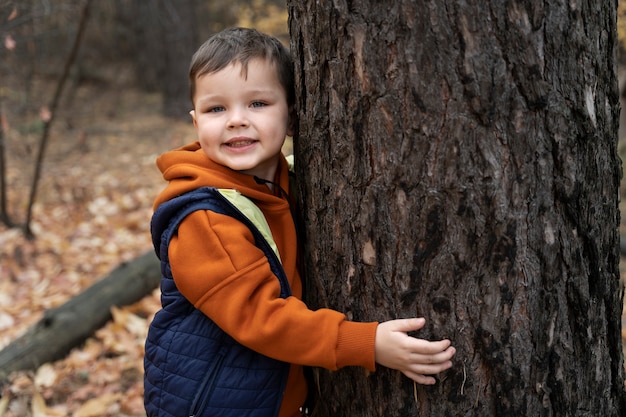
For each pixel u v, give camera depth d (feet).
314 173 4.89
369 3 4.22
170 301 4.97
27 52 18.89
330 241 4.89
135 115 32.71
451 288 4.47
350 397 5.18
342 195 4.69
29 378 9.78
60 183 21.48
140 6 35.81
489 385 4.63
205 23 36.52
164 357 4.92
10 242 16.48
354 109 4.44
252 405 4.83
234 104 4.83
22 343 10.49
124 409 9.15
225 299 4.52
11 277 14.20
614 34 4.67
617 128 4.91
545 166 4.32
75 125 29.07
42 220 18.25
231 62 4.80
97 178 22.22
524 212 4.35
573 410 4.83
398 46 4.18
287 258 5.09
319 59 4.58
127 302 12.44
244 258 4.56
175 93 32.07
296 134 5.08
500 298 4.47
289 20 4.96
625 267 13.62
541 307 4.54
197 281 4.57
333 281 4.94
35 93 29.19
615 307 5.12
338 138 4.59
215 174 4.94
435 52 4.12
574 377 4.78
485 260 4.42
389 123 4.33
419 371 4.50
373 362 4.53
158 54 36.81
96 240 16.47
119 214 18.78
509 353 4.56
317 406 5.60
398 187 4.41
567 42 4.20
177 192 4.90
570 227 4.51
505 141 4.24
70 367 10.32
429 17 4.09
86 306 11.63
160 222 4.90
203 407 4.77
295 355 4.52
